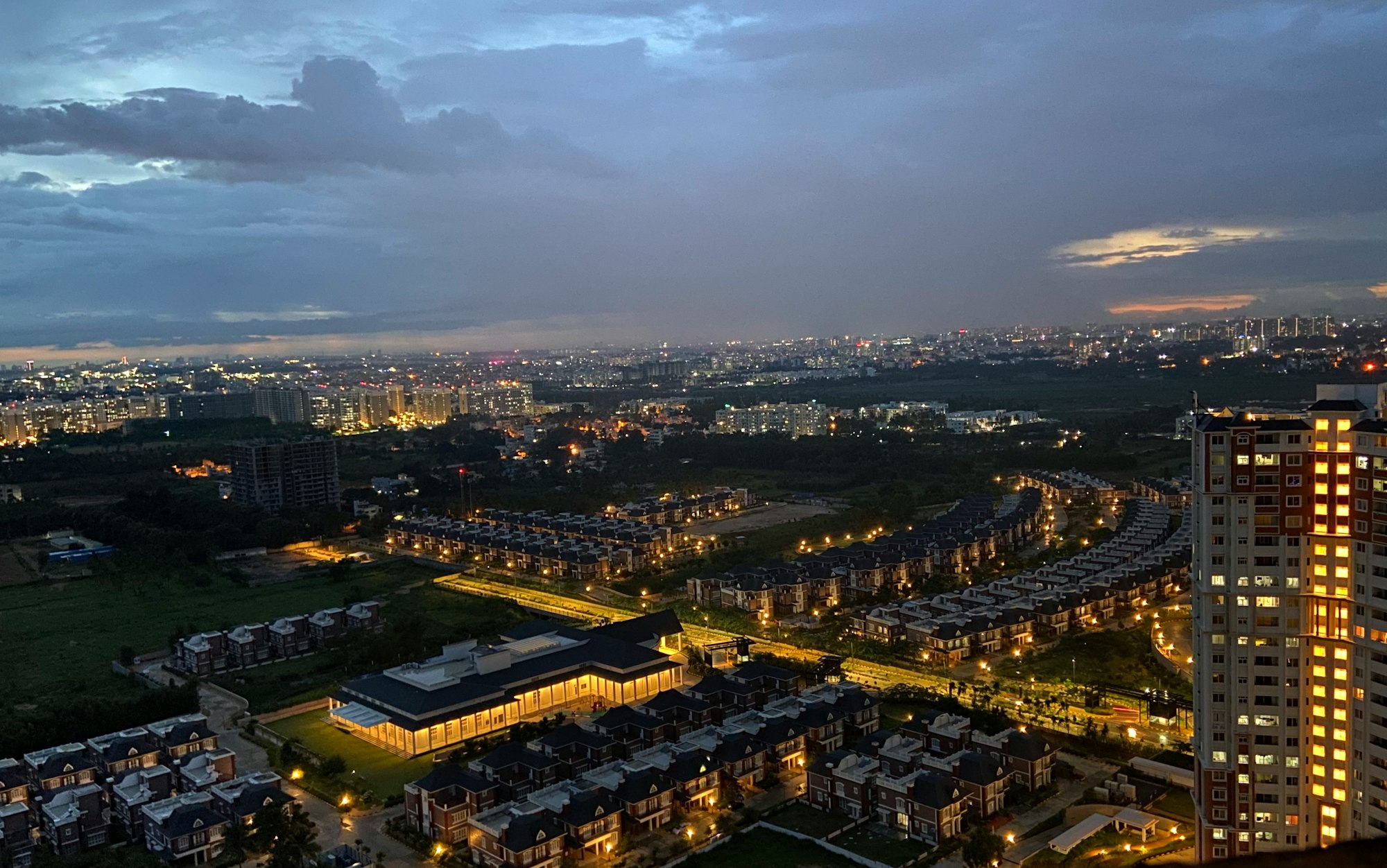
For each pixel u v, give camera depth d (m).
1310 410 138.75
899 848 153.50
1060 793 169.12
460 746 197.12
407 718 195.88
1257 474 141.25
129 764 181.38
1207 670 146.50
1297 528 140.00
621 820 158.62
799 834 158.50
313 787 178.88
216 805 166.75
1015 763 170.38
